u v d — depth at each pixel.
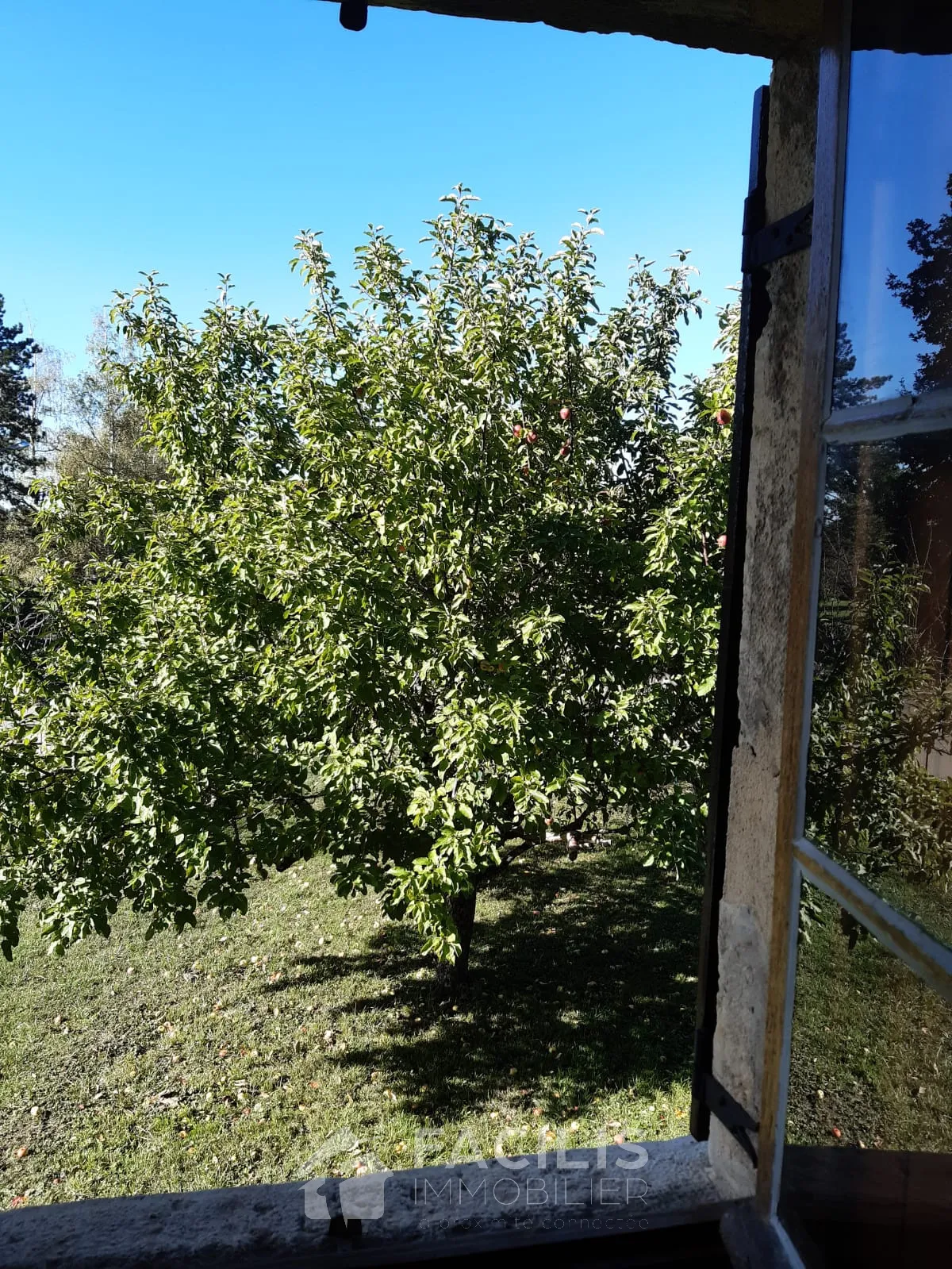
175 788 4.85
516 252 6.21
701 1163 1.25
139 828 5.21
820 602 0.95
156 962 8.22
